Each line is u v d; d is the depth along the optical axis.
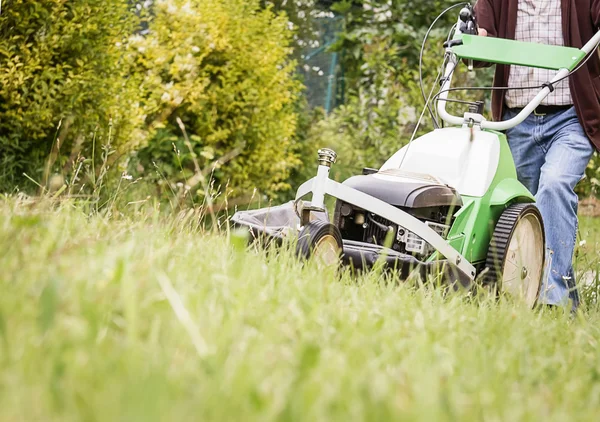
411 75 12.78
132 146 7.86
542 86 5.24
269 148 10.32
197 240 4.01
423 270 4.41
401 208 4.60
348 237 4.82
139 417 1.48
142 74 9.59
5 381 1.62
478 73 12.62
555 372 2.76
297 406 1.70
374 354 2.48
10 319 2.00
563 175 5.47
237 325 2.35
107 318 2.19
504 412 2.04
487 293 4.34
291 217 4.97
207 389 1.76
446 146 5.07
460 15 5.67
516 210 4.99
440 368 2.38
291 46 13.17
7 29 7.14
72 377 1.70
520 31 5.77
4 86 6.99
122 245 3.15
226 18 9.90
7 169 7.27
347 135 12.31
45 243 2.85
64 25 7.25
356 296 3.38
